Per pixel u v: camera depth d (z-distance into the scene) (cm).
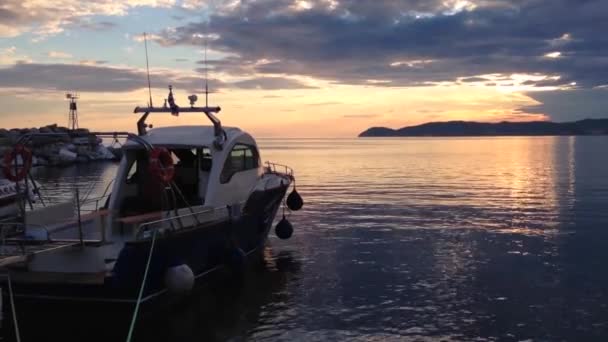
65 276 875
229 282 1198
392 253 1490
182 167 1181
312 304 1056
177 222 974
